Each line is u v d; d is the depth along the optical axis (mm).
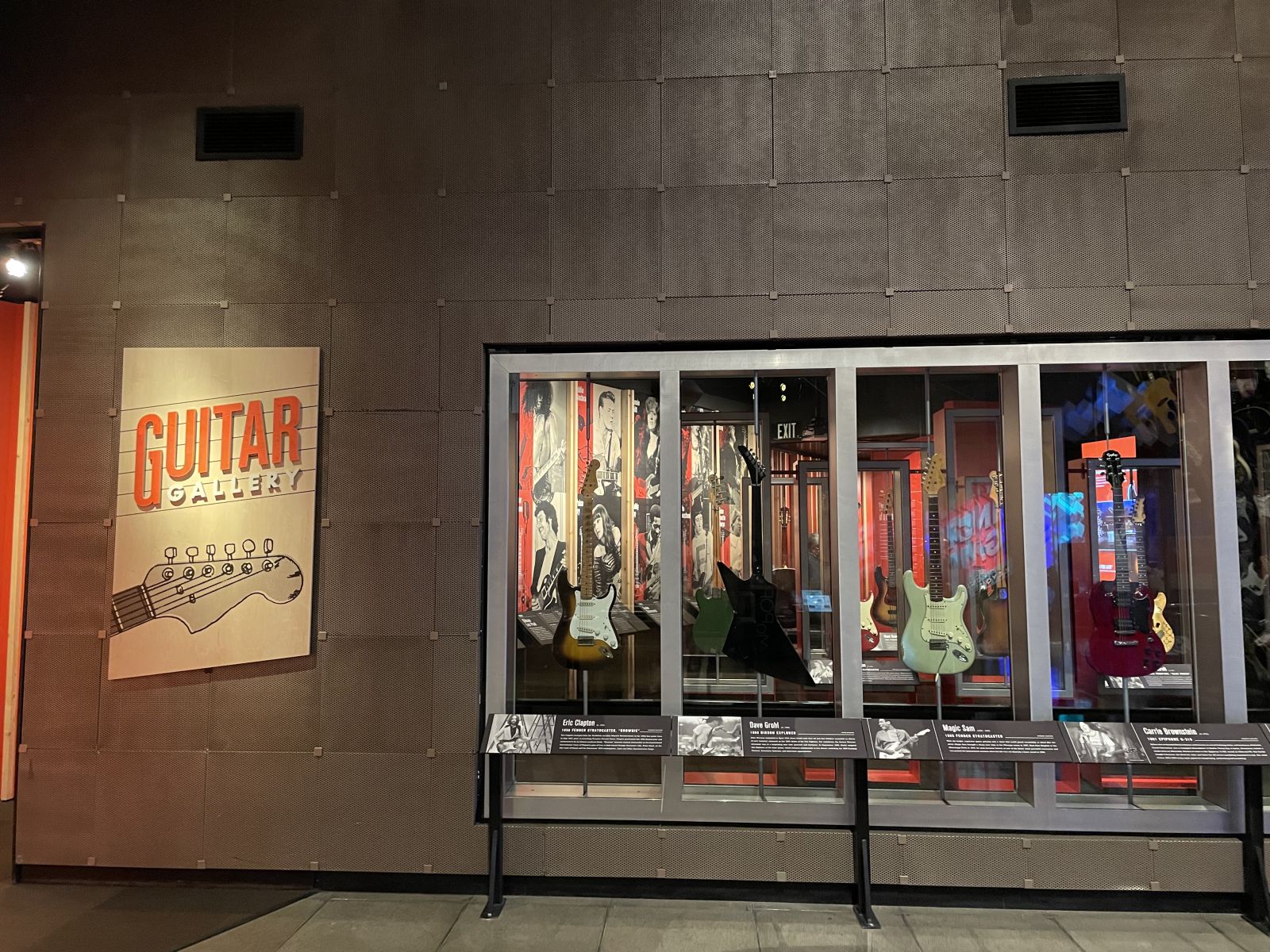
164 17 3748
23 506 4617
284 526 3516
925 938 2949
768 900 3289
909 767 3854
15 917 3139
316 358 3574
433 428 3549
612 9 3631
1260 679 3734
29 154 3734
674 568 3422
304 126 3682
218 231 3662
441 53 3666
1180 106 3432
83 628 3555
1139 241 3410
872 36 3543
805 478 4828
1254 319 3346
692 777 3740
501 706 3430
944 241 3467
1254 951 2846
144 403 3590
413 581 3498
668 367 3523
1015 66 3496
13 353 4613
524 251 3588
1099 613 3455
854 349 3471
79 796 3496
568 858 3336
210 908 3232
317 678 3486
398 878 3414
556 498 5164
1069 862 3211
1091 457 4277
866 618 4762
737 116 3564
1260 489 3740
